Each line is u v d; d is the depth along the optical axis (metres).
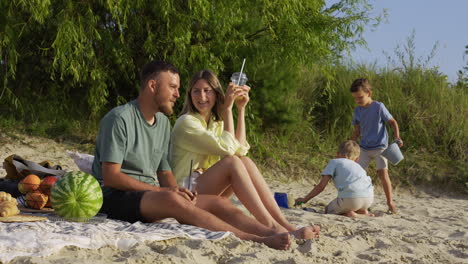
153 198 3.81
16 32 8.48
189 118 4.52
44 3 7.51
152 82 4.04
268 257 3.28
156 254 3.02
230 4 8.94
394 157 7.06
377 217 6.35
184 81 9.20
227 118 4.70
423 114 11.27
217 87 4.66
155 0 8.65
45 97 9.64
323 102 11.21
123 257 3.00
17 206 4.08
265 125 10.44
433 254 4.15
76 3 8.41
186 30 8.83
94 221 3.76
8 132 8.71
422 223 6.16
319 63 10.73
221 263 3.12
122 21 8.97
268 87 10.14
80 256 2.96
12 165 4.40
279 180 9.37
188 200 3.80
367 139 7.26
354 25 10.02
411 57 11.98
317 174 9.70
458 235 5.30
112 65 9.33
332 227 4.98
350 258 3.65
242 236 3.69
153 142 4.19
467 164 10.42
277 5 9.64
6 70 8.66
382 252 3.91
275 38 9.89
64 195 3.71
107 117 3.97
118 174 3.92
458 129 11.00
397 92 11.41
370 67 11.96
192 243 3.39
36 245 2.94
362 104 7.30
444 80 11.84
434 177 10.02
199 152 4.52
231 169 4.16
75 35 8.00
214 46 9.47
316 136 10.77
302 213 6.07
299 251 3.62
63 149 8.66
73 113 9.70
